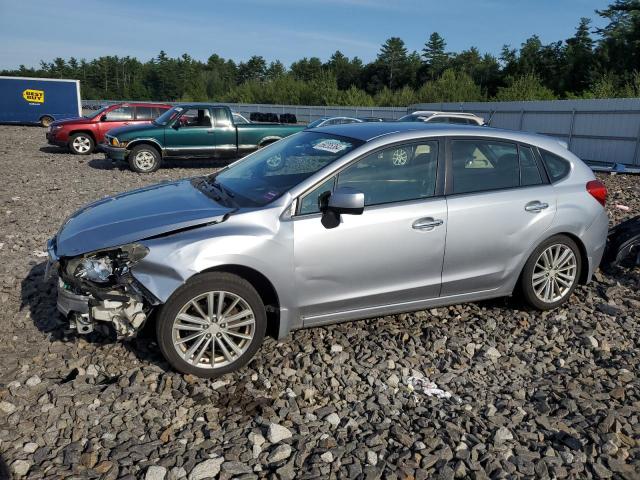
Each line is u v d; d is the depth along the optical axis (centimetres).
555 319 498
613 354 440
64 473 293
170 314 370
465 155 461
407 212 428
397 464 308
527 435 335
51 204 977
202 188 471
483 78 8625
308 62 12756
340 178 417
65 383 376
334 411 356
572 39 7256
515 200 468
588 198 502
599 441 330
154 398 362
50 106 3275
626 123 1877
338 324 475
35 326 459
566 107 2127
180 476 293
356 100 6256
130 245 372
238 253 377
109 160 1720
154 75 13562
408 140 441
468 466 308
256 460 308
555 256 500
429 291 451
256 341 397
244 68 13938
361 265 418
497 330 475
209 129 1494
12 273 588
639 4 6694
